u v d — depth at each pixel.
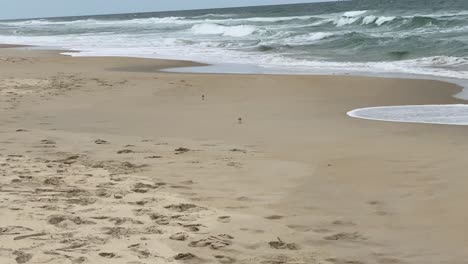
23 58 25.92
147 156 7.04
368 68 19.20
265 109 11.45
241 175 6.13
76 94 13.67
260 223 4.55
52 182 5.61
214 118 10.38
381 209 4.90
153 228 4.32
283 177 6.04
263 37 35.22
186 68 21.17
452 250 3.96
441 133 8.41
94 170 6.20
